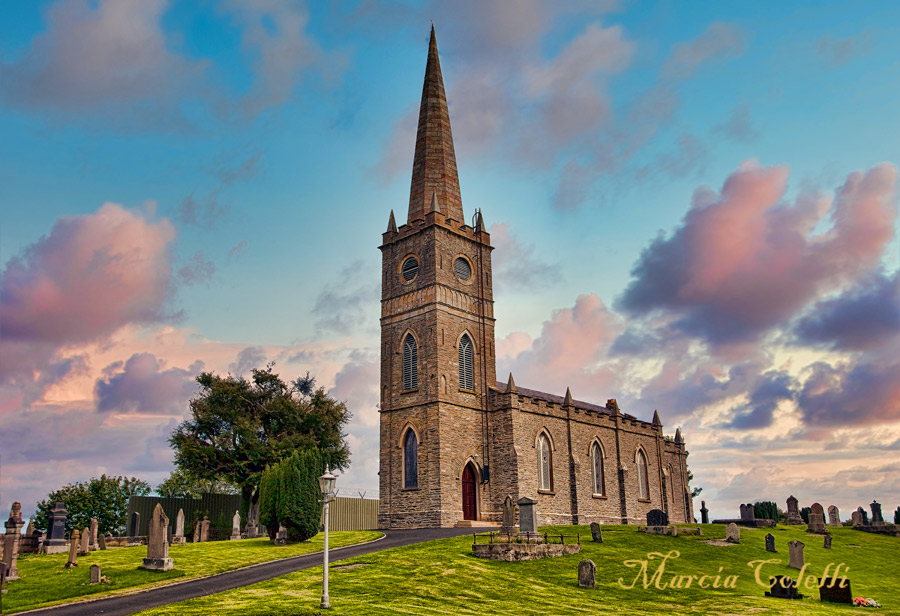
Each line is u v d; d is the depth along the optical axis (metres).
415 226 80.44
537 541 50.12
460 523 71.38
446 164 85.94
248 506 83.12
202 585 38.94
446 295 77.62
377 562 44.88
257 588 36.84
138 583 40.00
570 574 44.31
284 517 56.59
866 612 38.12
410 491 73.94
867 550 66.12
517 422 75.94
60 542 57.97
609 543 55.34
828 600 41.53
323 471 60.09
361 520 91.69
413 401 76.06
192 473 83.50
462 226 82.00
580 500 80.75
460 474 73.81
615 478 87.56
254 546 55.44
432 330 75.88
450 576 41.09
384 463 77.38
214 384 83.94
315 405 88.06
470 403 76.88
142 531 78.88
